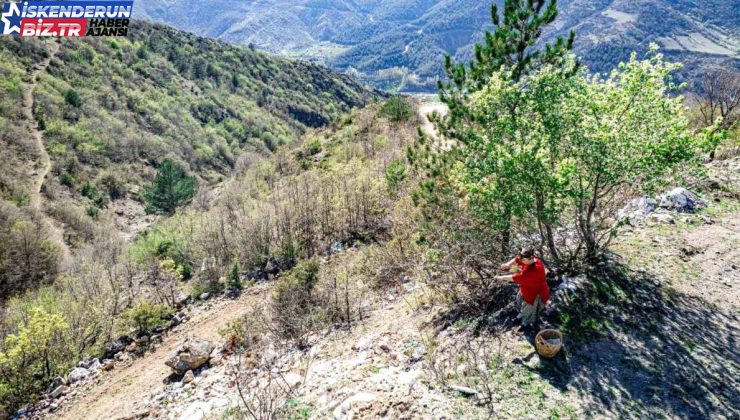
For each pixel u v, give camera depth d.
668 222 10.30
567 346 6.68
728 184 12.22
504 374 6.30
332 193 21.05
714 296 7.55
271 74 121.94
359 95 144.62
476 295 8.33
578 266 8.53
